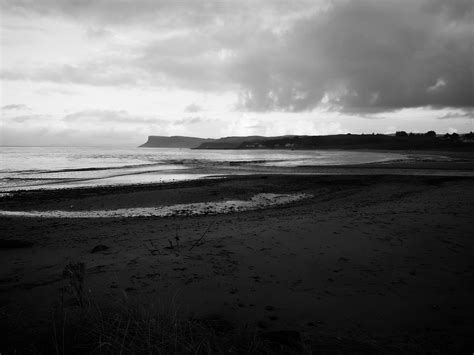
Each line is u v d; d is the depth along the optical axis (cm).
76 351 246
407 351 268
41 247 665
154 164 4444
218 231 725
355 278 446
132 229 855
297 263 502
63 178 2456
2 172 2955
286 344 263
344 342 282
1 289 406
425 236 649
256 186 1928
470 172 2798
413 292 401
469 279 439
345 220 802
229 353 246
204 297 380
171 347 247
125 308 310
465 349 269
